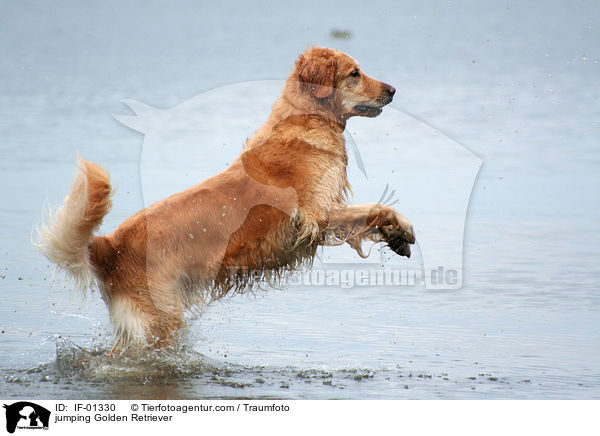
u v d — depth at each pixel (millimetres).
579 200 17984
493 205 17641
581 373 8688
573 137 25016
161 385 8484
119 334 9273
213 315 10867
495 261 13406
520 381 8461
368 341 9828
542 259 13461
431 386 8383
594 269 12812
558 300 11266
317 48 10047
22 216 15875
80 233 9047
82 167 8953
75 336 9945
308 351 9531
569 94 33531
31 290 11695
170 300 9305
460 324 10398
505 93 33594
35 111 29297
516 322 10406
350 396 8141
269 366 9086
